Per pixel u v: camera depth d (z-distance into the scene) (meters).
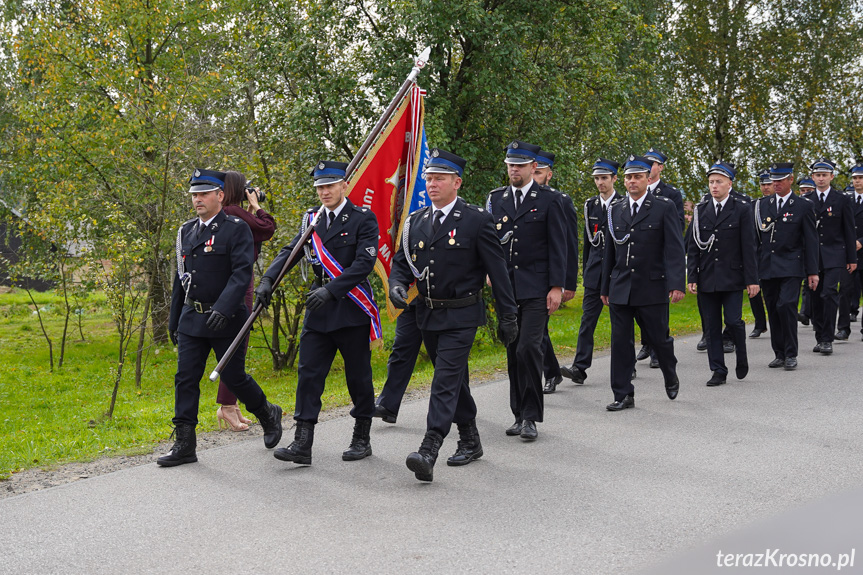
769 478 4.98
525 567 3.72
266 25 15.23
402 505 4.68
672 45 24.16
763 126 25.70
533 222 6.43
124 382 14.53
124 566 3.89
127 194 15.23
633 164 7.27
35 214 15.32
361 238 5.75
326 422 7.06
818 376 8.48
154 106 14.23
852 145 25.84
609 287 7.39
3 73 21.86
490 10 14.63
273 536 4.23
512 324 5.46
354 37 15.48
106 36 17.03
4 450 7.45
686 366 9.62
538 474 5.24
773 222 9.46
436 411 5.20
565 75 16.19
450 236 5.37
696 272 8.52
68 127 16.98
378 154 6.53
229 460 5.85
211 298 5.85
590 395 7.94
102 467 5.83
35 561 3.98
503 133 15.26
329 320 5.67
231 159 14.48
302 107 14.48
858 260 13.11
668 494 4.73
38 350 19.02
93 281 14.37
